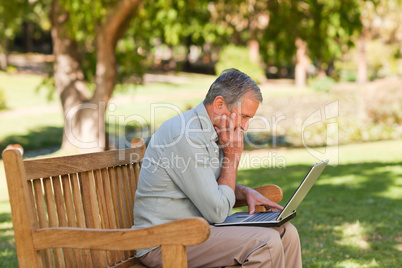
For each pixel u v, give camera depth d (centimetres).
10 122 1883
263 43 1234
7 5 1330
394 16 2764
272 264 219
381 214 577
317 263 400
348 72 3622
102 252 240
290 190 550
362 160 980
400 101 1391
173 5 1056
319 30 1135
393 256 426
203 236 183
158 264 235
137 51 1284
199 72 4566
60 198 225
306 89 2800
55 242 201
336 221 550
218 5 1215
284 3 1125
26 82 3025
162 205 235
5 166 202
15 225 204
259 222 233
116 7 1026
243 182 736
